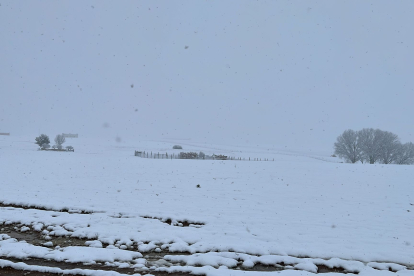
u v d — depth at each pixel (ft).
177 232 31.35
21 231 31.50
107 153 152.56
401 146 156.46
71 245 28.07
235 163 98.32
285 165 92.22
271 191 53.26
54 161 94.12
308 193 51.90
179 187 55.67
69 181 59.16
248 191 53.01
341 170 79.97
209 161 106.01
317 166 89.30
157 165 90.02
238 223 35.01
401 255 26.63
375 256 26.37
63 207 39.45
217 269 23.43
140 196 47.50
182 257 25.57
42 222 33.71
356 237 30.99
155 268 23.63
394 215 39.29
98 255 25.43
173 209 40.09
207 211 39.70
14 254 25.44
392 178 66.95
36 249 26.35
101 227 32.35
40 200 42.42
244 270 23.84
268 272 23.04
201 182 61.16
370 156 158.30
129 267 23.75
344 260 25.53
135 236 30.07
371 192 53.01
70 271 22.44
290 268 24.41
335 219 37.24
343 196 49.96
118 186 55.31
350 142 161.27
